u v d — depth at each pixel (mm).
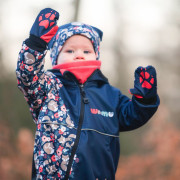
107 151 3451
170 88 29000
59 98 3510
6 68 14195
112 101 3717
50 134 3348
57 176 3271
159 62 30469
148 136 13203
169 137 12539
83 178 3268
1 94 13406
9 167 10375
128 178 12500
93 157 3371
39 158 3297
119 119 3674
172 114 24203
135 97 3514
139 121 3557
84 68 3629
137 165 12570
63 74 3537
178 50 30578
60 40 3807
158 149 12406
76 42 3746
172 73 30609
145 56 29766
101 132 3471
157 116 13578
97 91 3678
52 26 3352
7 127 11805
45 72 3609
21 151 11109
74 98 3553
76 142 3320
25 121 13961
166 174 11945
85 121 3434
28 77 3271
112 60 26219
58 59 3861
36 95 3369
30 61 3244
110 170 3467
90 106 3537
